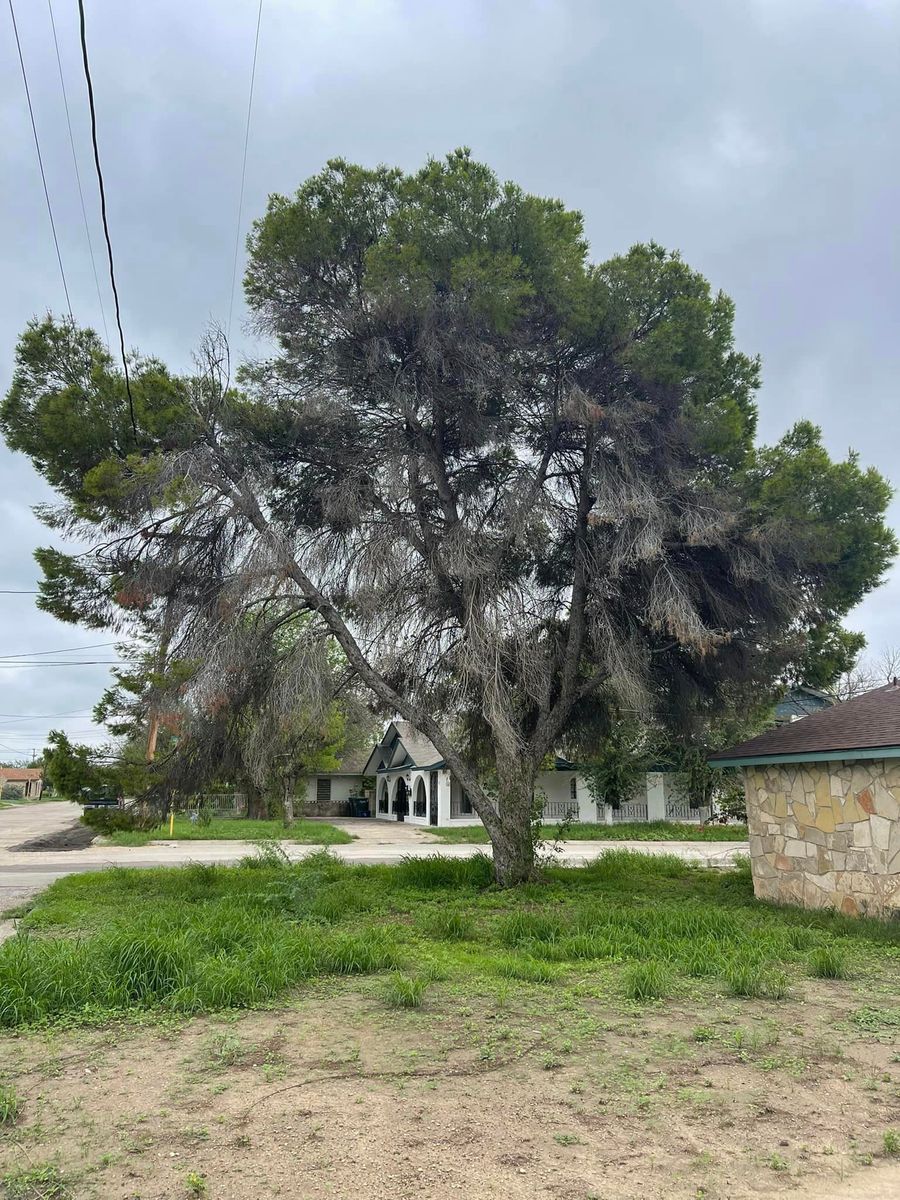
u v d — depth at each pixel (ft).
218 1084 15.21
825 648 46.34
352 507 43.09
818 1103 14.66
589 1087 15.23
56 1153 12.44
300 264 46.01
